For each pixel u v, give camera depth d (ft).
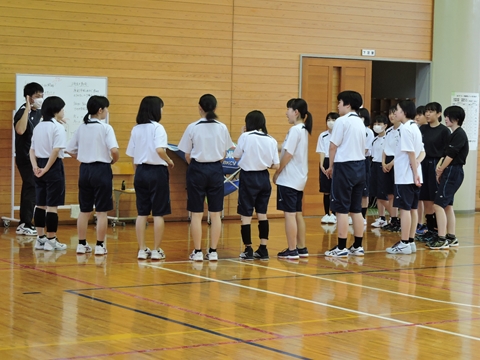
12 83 34.37
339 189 27.66
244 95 39.63
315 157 41.88
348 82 42.32
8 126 34.40
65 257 26.12
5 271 23.27
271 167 26.61
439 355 15.07
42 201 27.61
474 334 16.90
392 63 48.37
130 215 37.32
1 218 34.42
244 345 15.35
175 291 20.80
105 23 36.17
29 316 17.44
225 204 39.63
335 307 19.30
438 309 19.44
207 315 17.98
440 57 44.09
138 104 37.06
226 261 26.30
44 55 34.94
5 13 34.12
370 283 22.89
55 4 35.06
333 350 15.20
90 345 15.05
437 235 30.83
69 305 18.69
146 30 37.09
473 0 44.04
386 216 42.27
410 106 28.63
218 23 38.81
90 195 26.61
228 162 37.17
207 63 38.63
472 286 22.80
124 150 36.86
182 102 38.14
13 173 33.58
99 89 35.55
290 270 24.82
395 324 17.66
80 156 26.27
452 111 29.96
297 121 27.09
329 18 41.57
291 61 40.70
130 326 16.69
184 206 38.81
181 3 37.86
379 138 36.96
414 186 29.01
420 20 44.01
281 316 18.11
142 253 26.12
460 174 30.50
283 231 35.35
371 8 42.60
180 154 36.99
